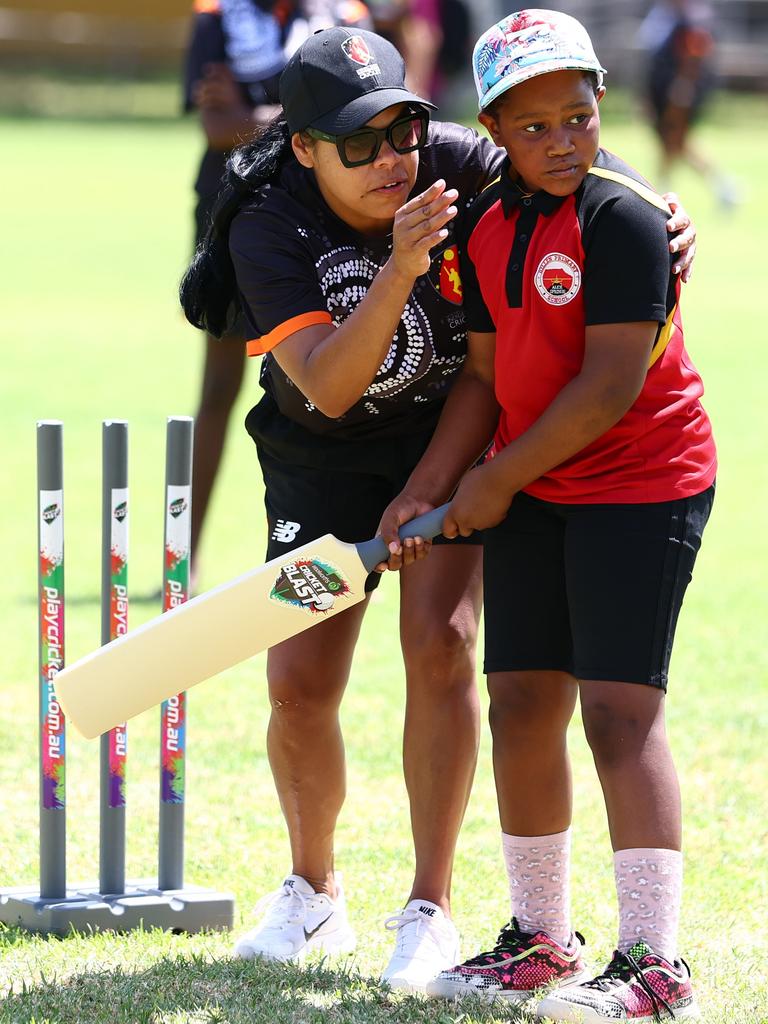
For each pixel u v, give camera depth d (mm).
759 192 87438
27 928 13727
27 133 113375
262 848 15664
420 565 13422
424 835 13258
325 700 13484
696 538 12133
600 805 16875
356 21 23375
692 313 55531
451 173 13344
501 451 12156
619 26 124812
